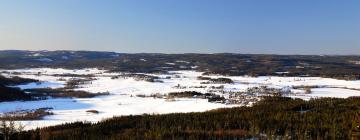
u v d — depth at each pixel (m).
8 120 43.62
